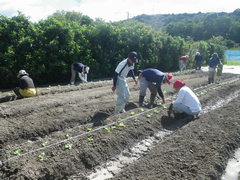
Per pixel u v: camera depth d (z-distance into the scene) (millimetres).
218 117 5473
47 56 10961
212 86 9805
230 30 63125
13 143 4371
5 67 9602
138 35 15312
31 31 10508
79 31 12312
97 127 4758
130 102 6965
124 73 5363
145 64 16453
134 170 3240
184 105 5523
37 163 3381
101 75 13992
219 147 3854
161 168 3264
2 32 9711
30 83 7395
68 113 5848
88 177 3414
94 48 12969
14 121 5141
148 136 4867
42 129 4898
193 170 3174
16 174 3127
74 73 10492
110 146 4117
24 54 10281
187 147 3855
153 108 6117
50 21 11367
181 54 20000
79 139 4156
